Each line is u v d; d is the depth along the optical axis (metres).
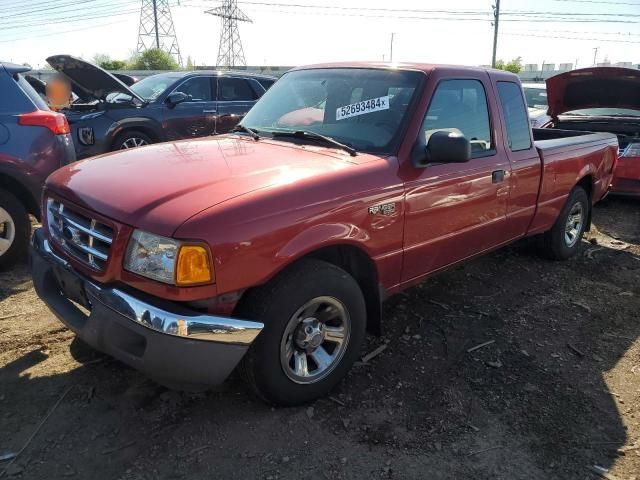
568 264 5.47
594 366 3.58
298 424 2.87
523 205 4.45
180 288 2.40
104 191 2.74
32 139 4.66
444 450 2.73
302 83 4.05
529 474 2.61
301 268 2.79
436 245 3.59
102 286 2.62
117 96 8.66
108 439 2.69
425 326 3.99
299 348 2.91
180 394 3.05
